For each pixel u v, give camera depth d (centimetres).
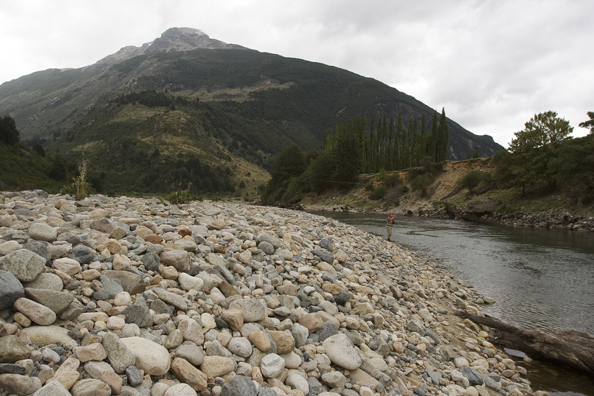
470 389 622
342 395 493
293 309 652
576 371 775
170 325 479
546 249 2298
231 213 1409
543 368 789
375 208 6888
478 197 5359
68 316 426
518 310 1155
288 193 9375
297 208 7950
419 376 630
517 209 4381
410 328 816
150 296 517
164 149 18225
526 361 819
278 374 474
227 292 622
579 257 2036
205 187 16038
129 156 16838
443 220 4650
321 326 629
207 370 431
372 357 601
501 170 5019
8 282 399
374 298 897
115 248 621
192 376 406
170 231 856
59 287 457
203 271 642
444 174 6656
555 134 4588
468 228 3584
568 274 1642
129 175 15550
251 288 675
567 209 3925
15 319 387
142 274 578
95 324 432
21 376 321
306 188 9231
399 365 641
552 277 1588
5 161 5966
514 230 3434
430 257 2003
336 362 548
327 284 801
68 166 7706
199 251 745
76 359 368
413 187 6750
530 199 4534
